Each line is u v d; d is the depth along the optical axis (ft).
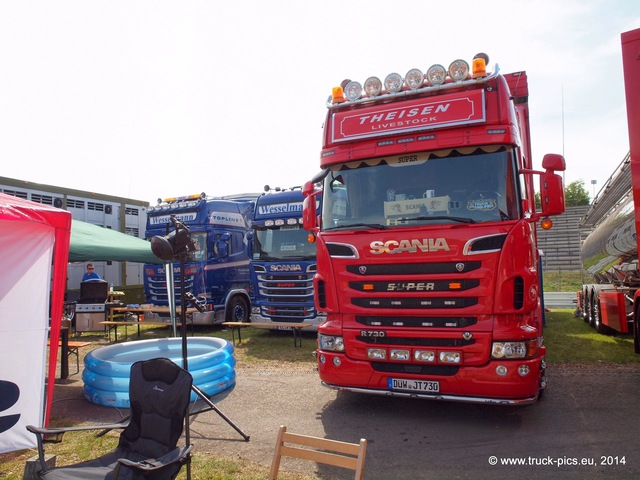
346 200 18.25
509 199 15.97
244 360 28.63
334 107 19.16
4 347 15.35
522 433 15.88
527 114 26.99
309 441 9.52
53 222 16.01
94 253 30.58
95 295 41.57
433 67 17.46
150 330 44.75
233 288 43.32
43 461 10.97
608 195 30.96
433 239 15.97
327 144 18.81
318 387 22.34
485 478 12.88
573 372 23.25
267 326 33.30
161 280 42.24
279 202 35.78
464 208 16.31
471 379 15.37
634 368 23.65
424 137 17.07
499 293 15.21
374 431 16.57
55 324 16.39
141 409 11.81
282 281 34.68
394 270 16.51
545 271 84.99
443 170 17.02
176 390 11.54
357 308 17.01
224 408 19.63
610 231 30.50
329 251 17.76
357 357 16.93
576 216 88.02
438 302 15.87
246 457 14.65
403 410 18.70
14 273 15.66
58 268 16.43
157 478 9.97
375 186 17.87
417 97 17.87
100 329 40.45
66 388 23.84
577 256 84.43
